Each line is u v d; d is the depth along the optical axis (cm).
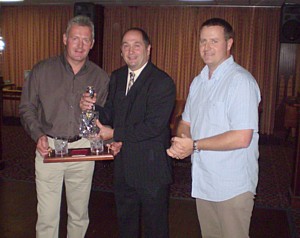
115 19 912
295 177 435
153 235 265
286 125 777
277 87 849
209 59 212
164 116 249
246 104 200
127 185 265
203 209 235
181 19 882
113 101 270
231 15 855
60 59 267
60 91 264
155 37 899
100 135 256
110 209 409
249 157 214
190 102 236
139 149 253
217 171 214
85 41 255
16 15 956
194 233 360
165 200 264
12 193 443
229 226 216
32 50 961
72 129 269
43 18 944
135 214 273
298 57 832
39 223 273
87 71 269
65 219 376
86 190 280
